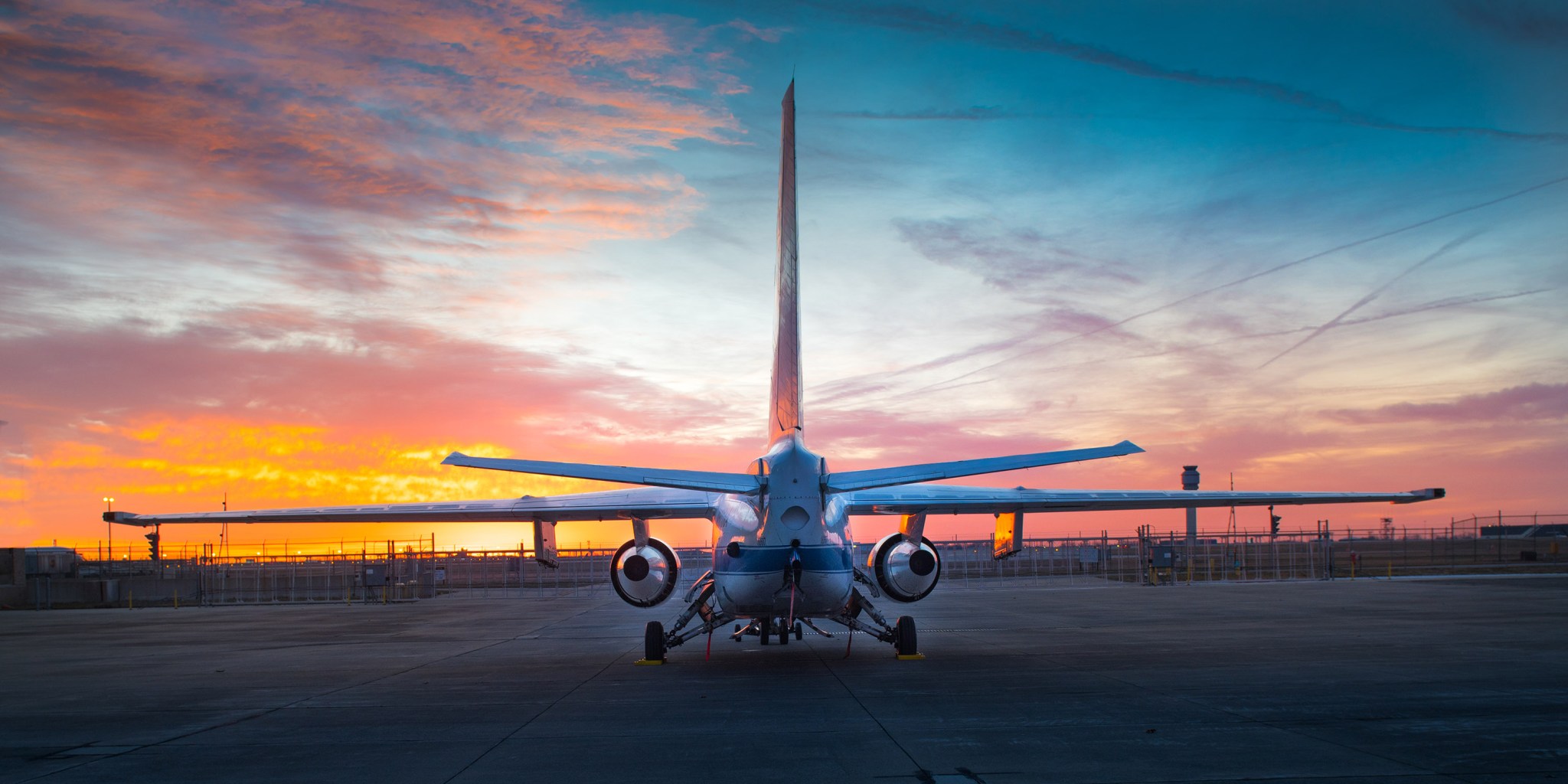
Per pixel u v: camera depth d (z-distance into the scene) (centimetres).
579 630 2392
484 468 1313
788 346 1555
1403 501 1758
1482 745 866
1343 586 3831
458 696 1272
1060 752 857
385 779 802
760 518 1442
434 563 4388
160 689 1403
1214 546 5612
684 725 1021
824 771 800
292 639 2286
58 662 1830
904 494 1708
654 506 1666
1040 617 2525
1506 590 3422
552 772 814
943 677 1381
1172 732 940
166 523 1781
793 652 1797
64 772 851
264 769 847
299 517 1755
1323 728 950
